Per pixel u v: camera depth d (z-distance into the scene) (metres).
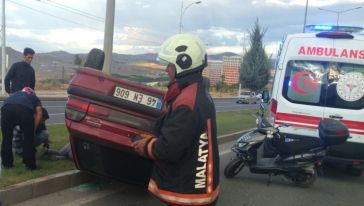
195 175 3.02
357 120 8.16
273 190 7.38
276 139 7.59
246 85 51.72
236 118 19.66
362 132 8.14
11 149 6.21
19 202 5.42
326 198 7.10
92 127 5.16
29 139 6.10
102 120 5.15
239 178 8.08
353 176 8.93
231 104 46.03
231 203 6.49
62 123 12.83
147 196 6.14
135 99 5.11
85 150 5.58
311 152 7.50
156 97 5.10
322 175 8.34
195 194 3.02
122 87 5.14
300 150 7.52
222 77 88.62
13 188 5.34
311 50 8.41
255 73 50.81
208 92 3.19
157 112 5.06
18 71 8.71
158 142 2.99
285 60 8.55
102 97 5.14
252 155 7.58
